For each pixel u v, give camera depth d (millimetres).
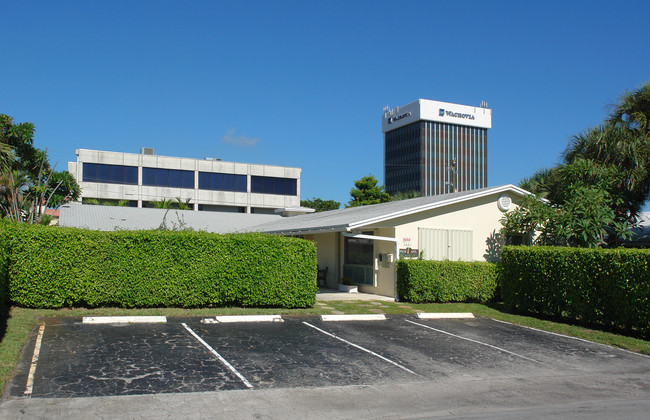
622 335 11742
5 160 18594
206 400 6520
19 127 24719
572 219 15883
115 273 12477
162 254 12906
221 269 13367
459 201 18125
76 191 37094
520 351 10227
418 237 17344
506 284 15312
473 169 116750
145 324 11148
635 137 16938
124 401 6328
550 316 14273
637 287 11391
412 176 114562
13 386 6688
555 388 7695
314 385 7418
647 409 6645
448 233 17859
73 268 12141
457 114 115375
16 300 11766
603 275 12281
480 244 18469
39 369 7496
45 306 11984
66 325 10609
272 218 33688
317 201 65938
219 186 59438
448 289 16031
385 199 53344
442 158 114125
